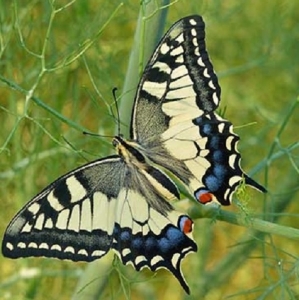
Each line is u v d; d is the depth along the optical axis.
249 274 1.01
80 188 0.85
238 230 1.03
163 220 0.85
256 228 0.85
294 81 1.04
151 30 0.86
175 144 0.85
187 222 0.85
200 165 0.84
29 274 0.95
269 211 0.94
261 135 1.00
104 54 0.97
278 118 1.01
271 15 1.03
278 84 1.05
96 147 0.96
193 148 0.85
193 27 0.84
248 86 1.05
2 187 0.96
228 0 1.02
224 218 0.86
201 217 0.86
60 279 0.98
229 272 0.97
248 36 1.04
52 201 0.84
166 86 0.84
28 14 0.96
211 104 0.84
